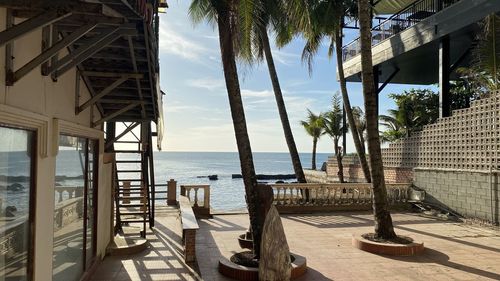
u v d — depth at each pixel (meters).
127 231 9.59
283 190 13.95
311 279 6.52
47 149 4.19
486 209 11.49
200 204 13.59
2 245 3.34
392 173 16.61
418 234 10.20
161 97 7.97
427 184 14.18
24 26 2.88
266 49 15.54
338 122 28.64
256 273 6.25
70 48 4.64
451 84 23.12
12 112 3.21
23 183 3.75
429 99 25.72
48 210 4.36
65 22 4.14
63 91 4.86
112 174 8.37
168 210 13.24
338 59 17.34
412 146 15.39
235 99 7.02
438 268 7.14
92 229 6.89
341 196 14.31
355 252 8.32
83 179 6.18
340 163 23.11
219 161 149.12
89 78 6.06
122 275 6.46
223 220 12.06
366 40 8.95
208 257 7.68
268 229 5.97
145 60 5.29
